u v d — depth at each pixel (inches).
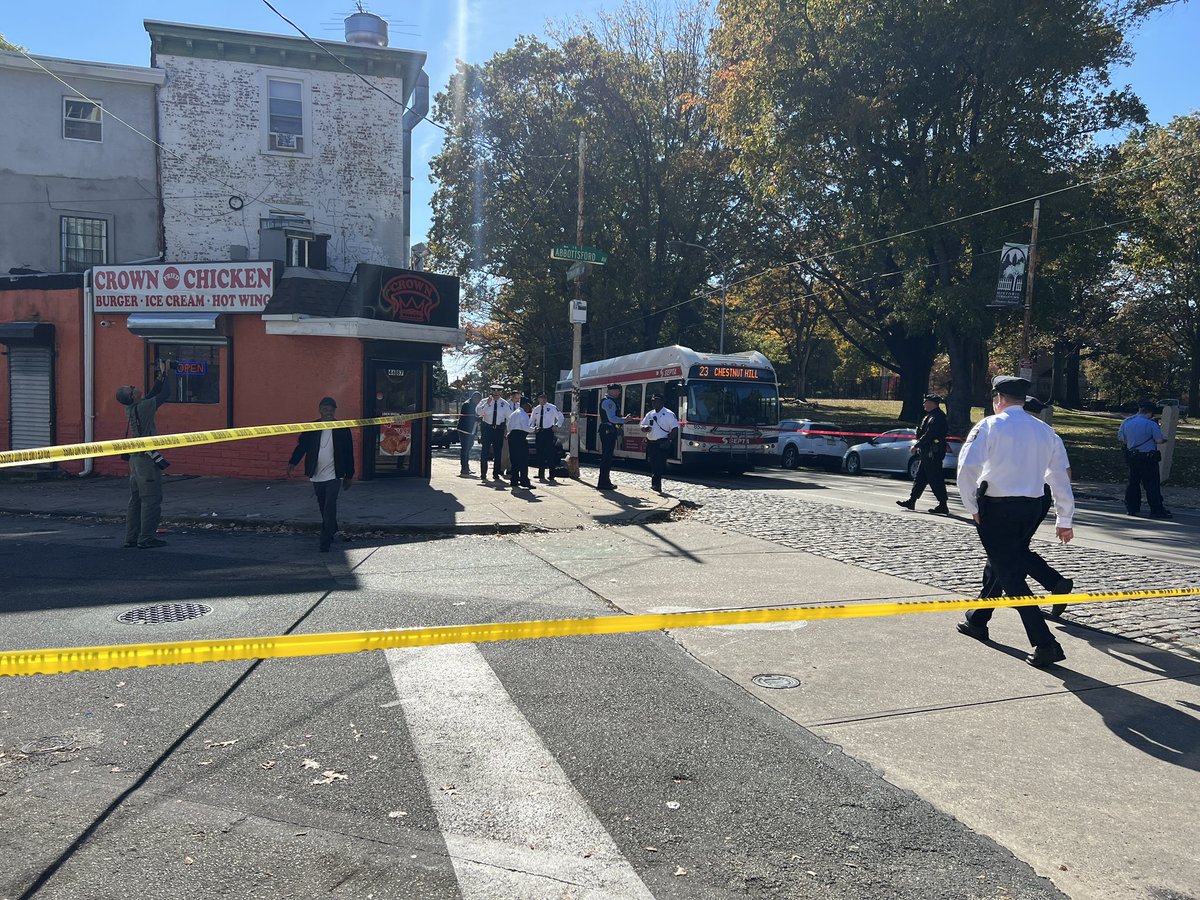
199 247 800.3
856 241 1178.0
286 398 619.2
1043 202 938.1
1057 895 112.7
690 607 256.5
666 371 807.1
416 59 840.9
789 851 122.6
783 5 997.2
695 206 1425.9
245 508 465.4
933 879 116.1
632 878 115.4
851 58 964.0
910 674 199.0
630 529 425.1
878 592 278.8
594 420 978.1
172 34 778.8
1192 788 143.9
